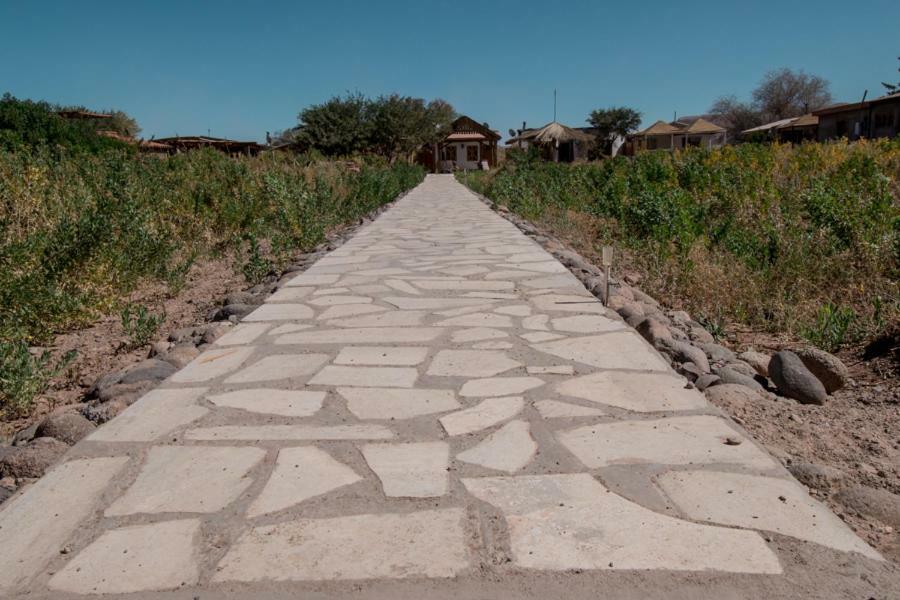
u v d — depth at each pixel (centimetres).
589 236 1159
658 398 363
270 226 1166
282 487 273
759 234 847
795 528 238
